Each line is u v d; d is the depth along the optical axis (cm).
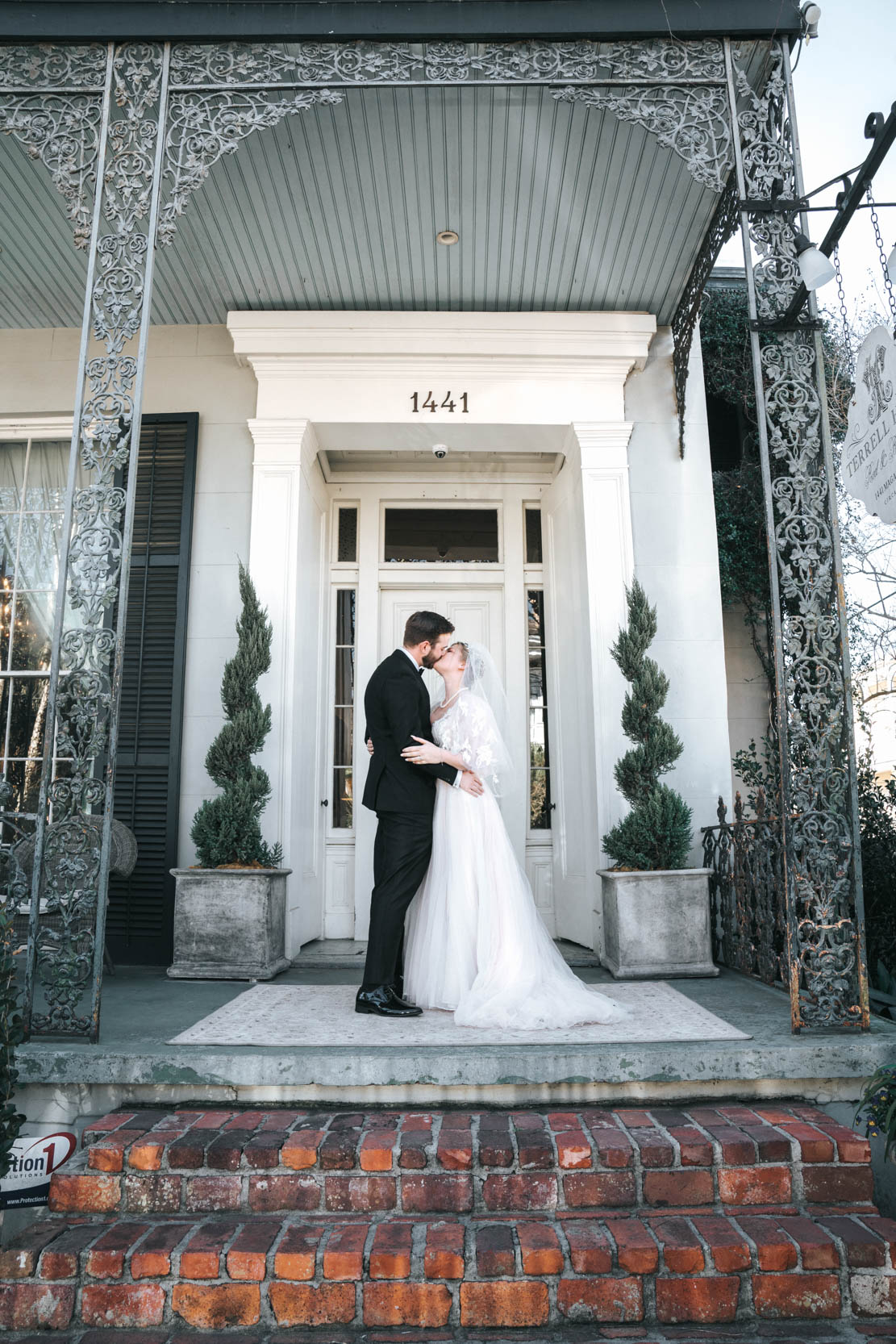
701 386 569
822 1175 255
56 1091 300
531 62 356
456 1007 355
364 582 638
